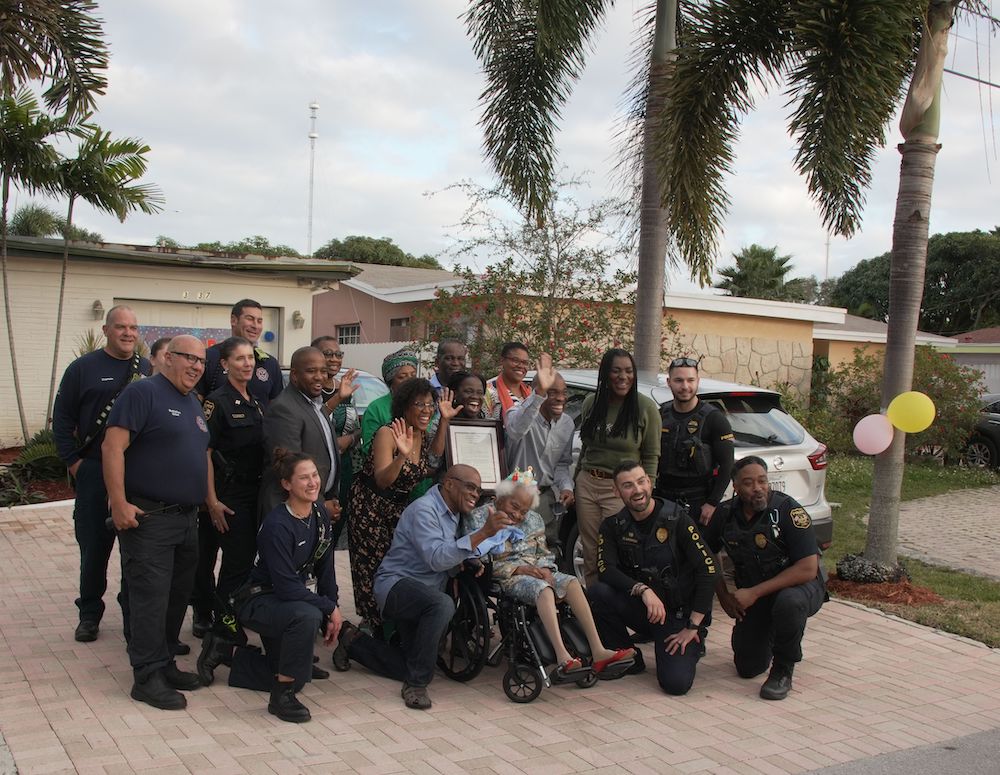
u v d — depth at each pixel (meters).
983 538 10.59
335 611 4.79
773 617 5.34
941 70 7.54
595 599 5.70
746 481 5.54
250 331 5.92
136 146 11.19
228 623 5.23
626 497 5.46
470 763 4.21
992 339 30.50
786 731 4.81
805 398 18.16
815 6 6.84
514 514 5.05
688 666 5.32
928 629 6.74
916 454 16.97
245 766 4.03
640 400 6.17
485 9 10.32
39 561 7.70
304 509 4.88
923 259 7.69
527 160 10.64
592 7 10.19
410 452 5.25
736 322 17.41
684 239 8.04
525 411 6.00
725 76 7.58
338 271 14.74
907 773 4.33
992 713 5.18
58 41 9.19
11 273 12.59
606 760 4.34
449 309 12.26
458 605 5.37
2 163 10.66
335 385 6.39
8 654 5.39
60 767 3.91
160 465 4.71
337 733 4.49
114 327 5.73
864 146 7.04
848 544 9.77
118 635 5.82
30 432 12.81
